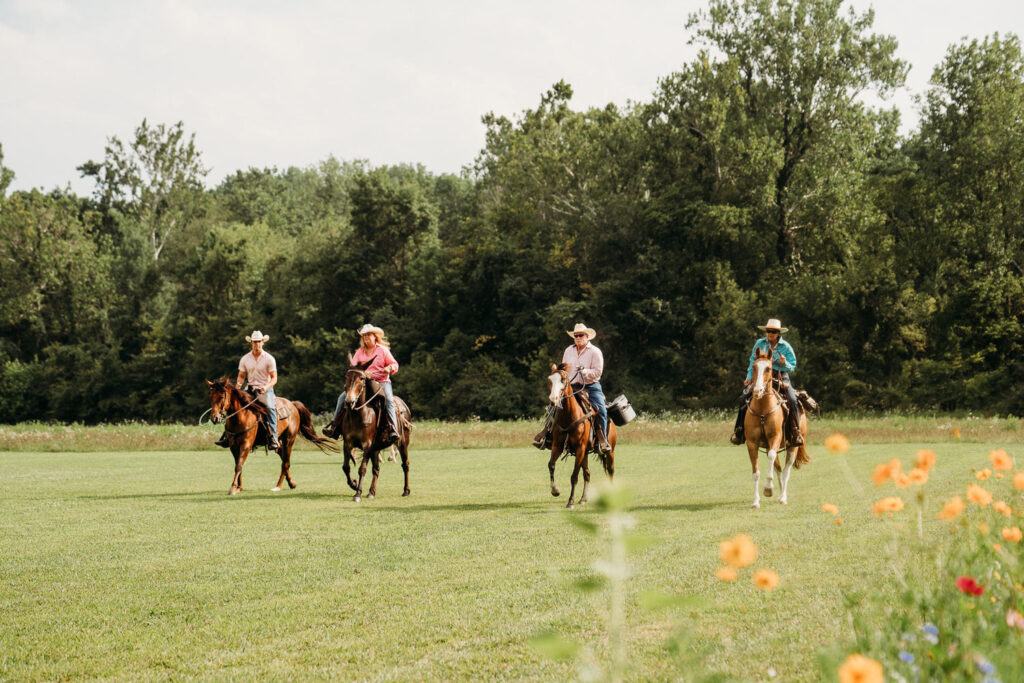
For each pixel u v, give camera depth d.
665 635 5.09
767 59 47.59
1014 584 3.29
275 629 5.72
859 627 3.44
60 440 28.34
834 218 46.84
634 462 19.75
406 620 5.81
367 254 60.91
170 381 68.81
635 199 52.16
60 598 6.67
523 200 54.44
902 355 43.94
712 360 47.81
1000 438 23.94
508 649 5.07
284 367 61.84
